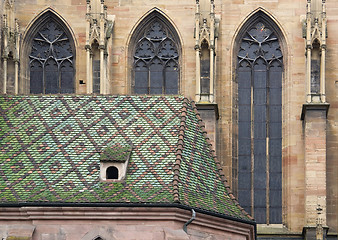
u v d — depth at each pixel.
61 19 186.50
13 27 183.38
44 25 187.38
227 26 185.75
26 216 137.38
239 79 186.00
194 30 184.12
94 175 140.88
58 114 149.38
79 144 144.62
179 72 186.00
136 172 140.88
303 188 181.12
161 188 138.75
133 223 137.00
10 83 182.38
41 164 142.50
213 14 182.25
